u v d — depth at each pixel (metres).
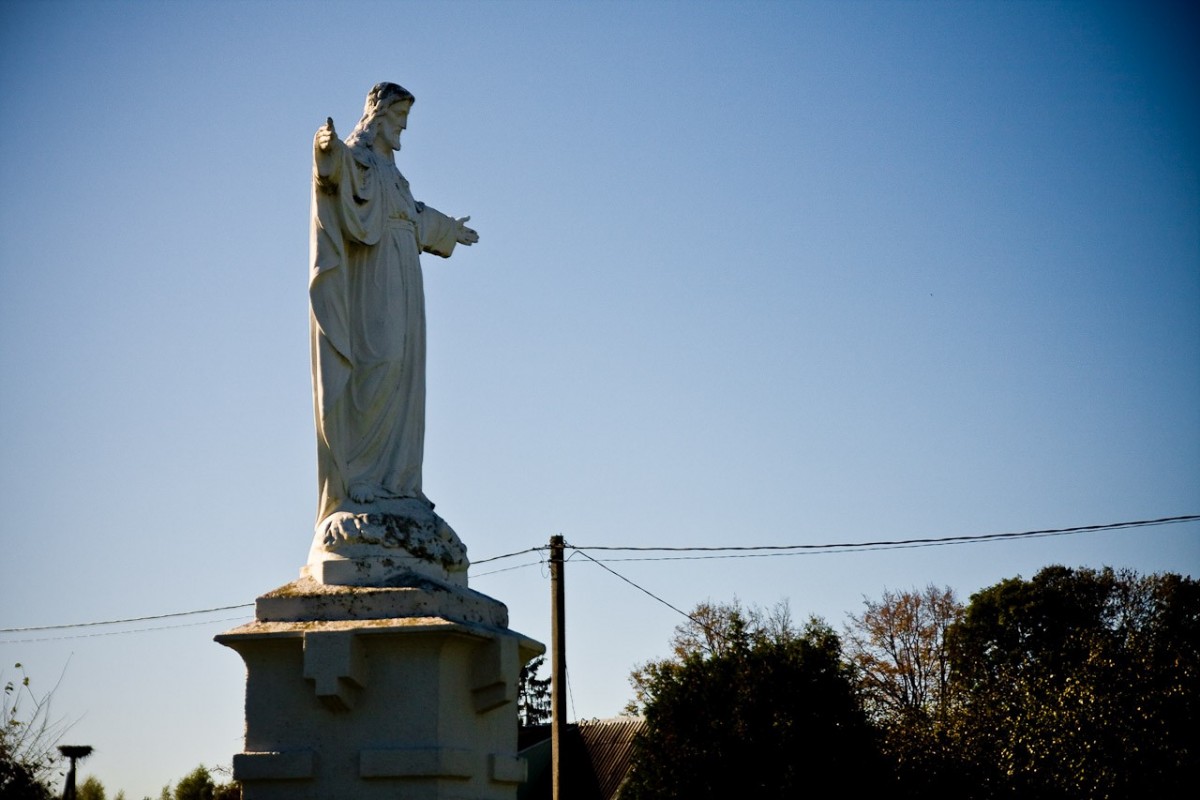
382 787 8.73
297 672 8.94
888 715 37.91
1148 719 32.59
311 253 9.82
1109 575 52.50
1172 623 48.84
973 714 36.62
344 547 9.27
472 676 9.28
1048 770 33.25
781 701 34.12
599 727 47.97
